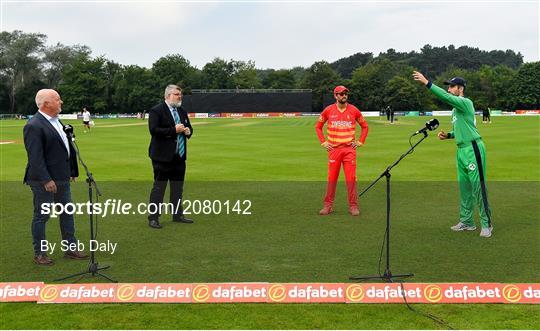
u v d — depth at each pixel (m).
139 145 23.05
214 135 29.53
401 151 19.06
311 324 4.45
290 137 27.58
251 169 14.45
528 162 15.40
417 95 90.25
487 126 37.47
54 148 6.30
